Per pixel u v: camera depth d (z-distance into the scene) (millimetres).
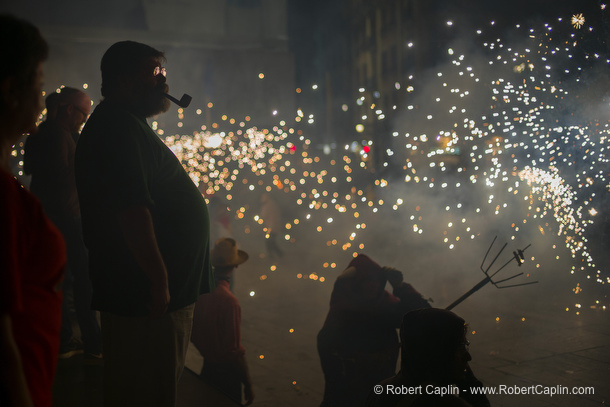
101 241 2170
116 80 2229
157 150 2219
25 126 1317
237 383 3895
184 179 2336
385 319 3574
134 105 2248
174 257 2236
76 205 3838
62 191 3750
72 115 3857
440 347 2066
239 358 3844
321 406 3754
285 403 5008
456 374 2109
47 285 1310
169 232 2238
